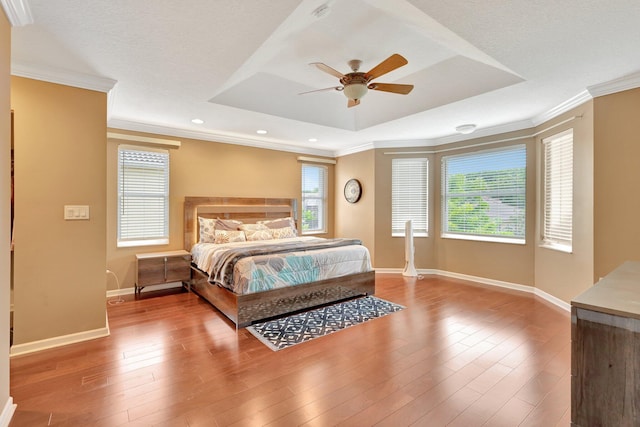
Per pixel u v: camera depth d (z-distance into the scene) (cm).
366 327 307
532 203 429
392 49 297
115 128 413
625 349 96
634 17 188
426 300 395
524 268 438
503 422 171
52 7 177
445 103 360
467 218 511
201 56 238
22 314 250
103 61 245
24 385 205
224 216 504
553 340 275
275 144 570
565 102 346
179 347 263
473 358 243
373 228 568
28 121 252
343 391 200
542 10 182
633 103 286
